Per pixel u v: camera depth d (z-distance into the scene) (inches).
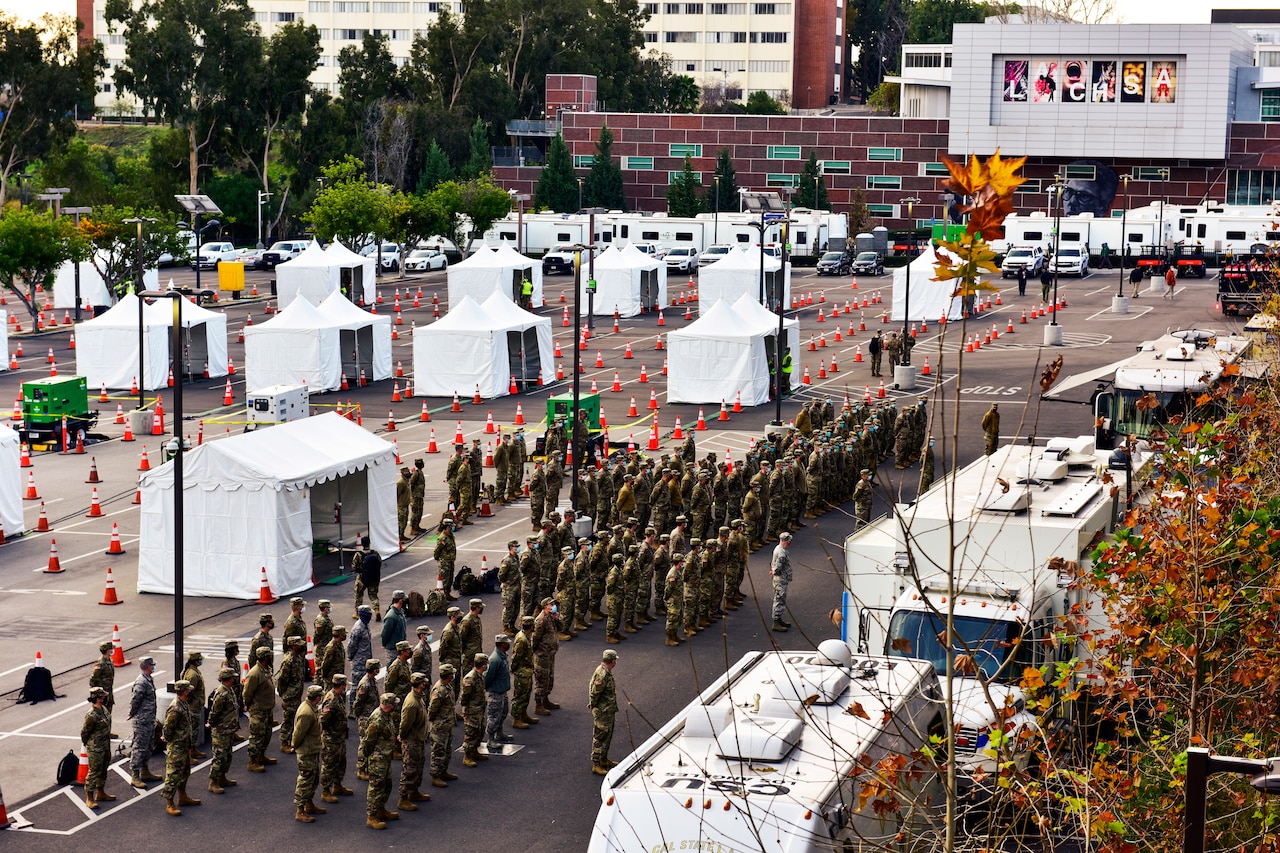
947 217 4247.0
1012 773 575.2
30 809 1010.7
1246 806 636.7
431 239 5561.0
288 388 2327.8
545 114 7440.9
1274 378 1056.2
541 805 1007.0
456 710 1177.4
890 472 2011.6
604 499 1758.1
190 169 6151.6
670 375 2672.2
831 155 6245.1
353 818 993.5
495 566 1622.8
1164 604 681.0
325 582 1582.2
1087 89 5605.3
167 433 2436.0
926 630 976.3
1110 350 3171.8
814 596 1501.0
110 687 1087.0
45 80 5654.5
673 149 6461.6
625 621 1413.6
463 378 2753.4
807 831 614.9
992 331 3449.8
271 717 1083.9
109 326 2829.7
